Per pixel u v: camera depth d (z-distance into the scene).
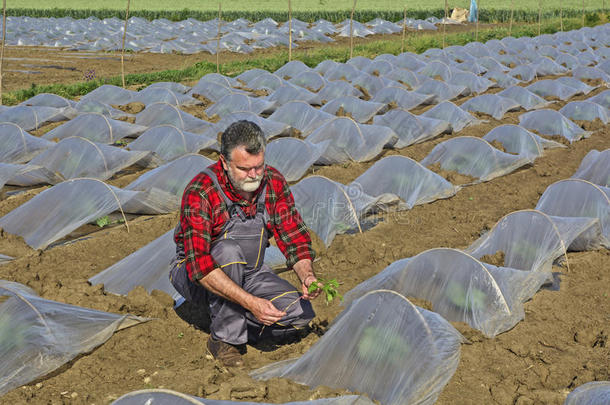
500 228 4.93
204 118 10.81
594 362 3.45
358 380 3.16
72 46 24.97
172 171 6.45
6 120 9.81
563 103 12.15
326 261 5.02
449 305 3.96
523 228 4.82
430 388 3.09
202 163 6.52
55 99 11.20
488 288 3.94
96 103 10.77
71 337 3.51
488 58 17.14
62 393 3.12
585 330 3.78
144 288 4.23
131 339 3.67
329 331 3.41
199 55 22.97
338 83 12.31
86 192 5.59
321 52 21.03
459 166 7.50
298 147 7.44
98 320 3.66
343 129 8.21
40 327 3.48
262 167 2.96
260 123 9.07
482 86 13.80
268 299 3.32
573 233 4.86
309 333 3.76
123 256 5.16
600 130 9.70
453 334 3.49
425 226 5.88
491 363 3.48
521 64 18.02
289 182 7.20
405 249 5.19
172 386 3.12
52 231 5.38
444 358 3.25
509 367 3.44
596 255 4.99
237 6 52.19
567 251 5.23
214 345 3.40
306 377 3.22
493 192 6.89
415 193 6.46
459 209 6.34
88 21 33.09
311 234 5.28
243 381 3.12
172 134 8.12
